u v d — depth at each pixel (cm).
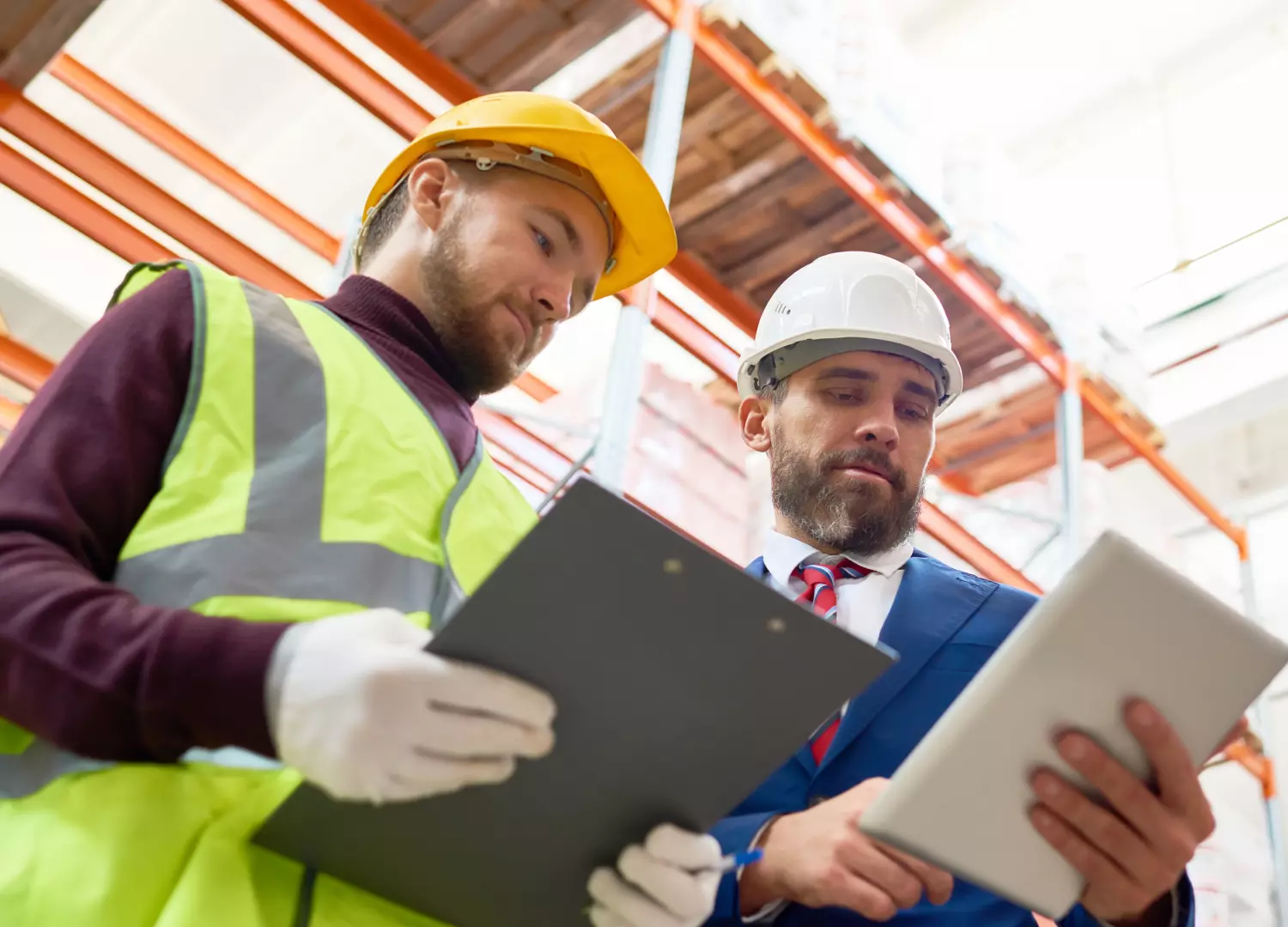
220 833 109
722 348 441
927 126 438
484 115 190
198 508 129
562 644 100
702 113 384
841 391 213
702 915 115
